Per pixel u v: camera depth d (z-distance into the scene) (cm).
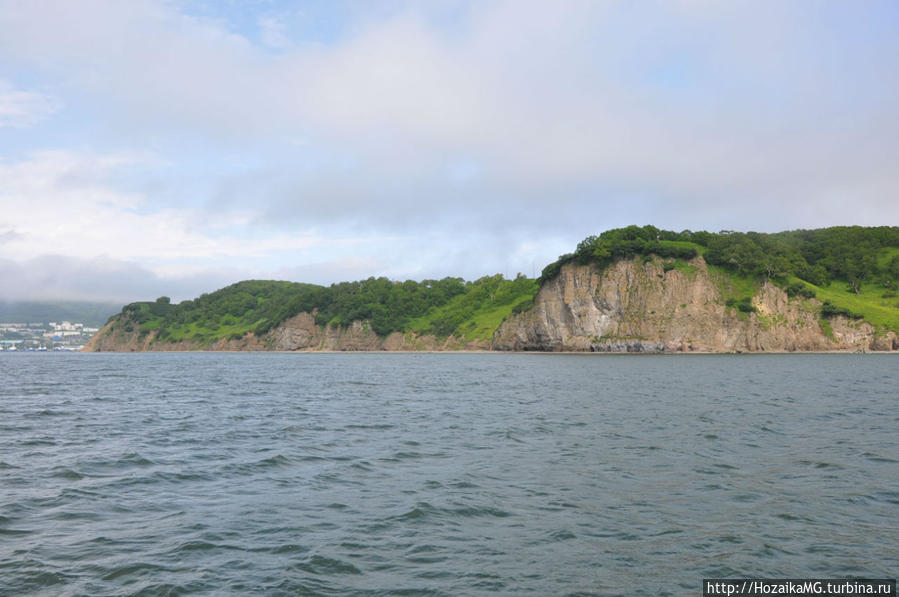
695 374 7475
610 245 17562
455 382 6462
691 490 1706
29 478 1884
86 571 1140
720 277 16750
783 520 1429
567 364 10900
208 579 1105
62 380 7256
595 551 1241
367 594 1045
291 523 1434
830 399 4219
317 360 15888
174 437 2695
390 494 1688
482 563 1182
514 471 1959
